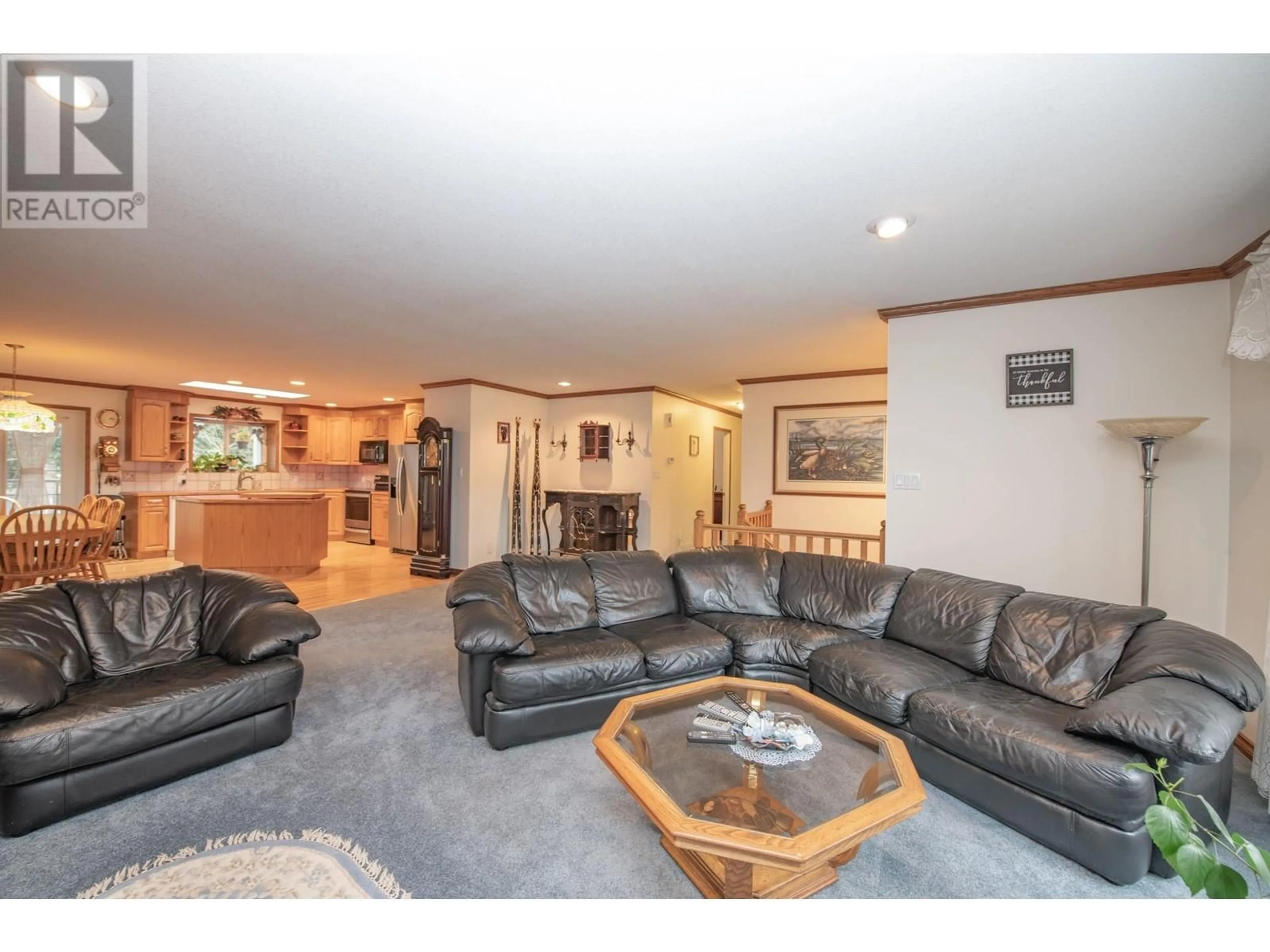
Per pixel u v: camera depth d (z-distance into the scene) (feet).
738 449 30.30
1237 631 8.70
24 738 5.80
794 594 11.07
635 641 9.42
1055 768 5.68
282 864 5.52
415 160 6.01
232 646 8.09
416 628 14.06
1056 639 7.52
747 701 7.14
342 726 8.64
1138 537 9.65
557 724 8.24
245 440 28.32
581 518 22.39
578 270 9.37
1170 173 6.22
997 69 4.56
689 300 10.98
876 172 6.23
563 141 5.63
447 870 5.48
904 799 4.87
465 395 21.01
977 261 8.93
